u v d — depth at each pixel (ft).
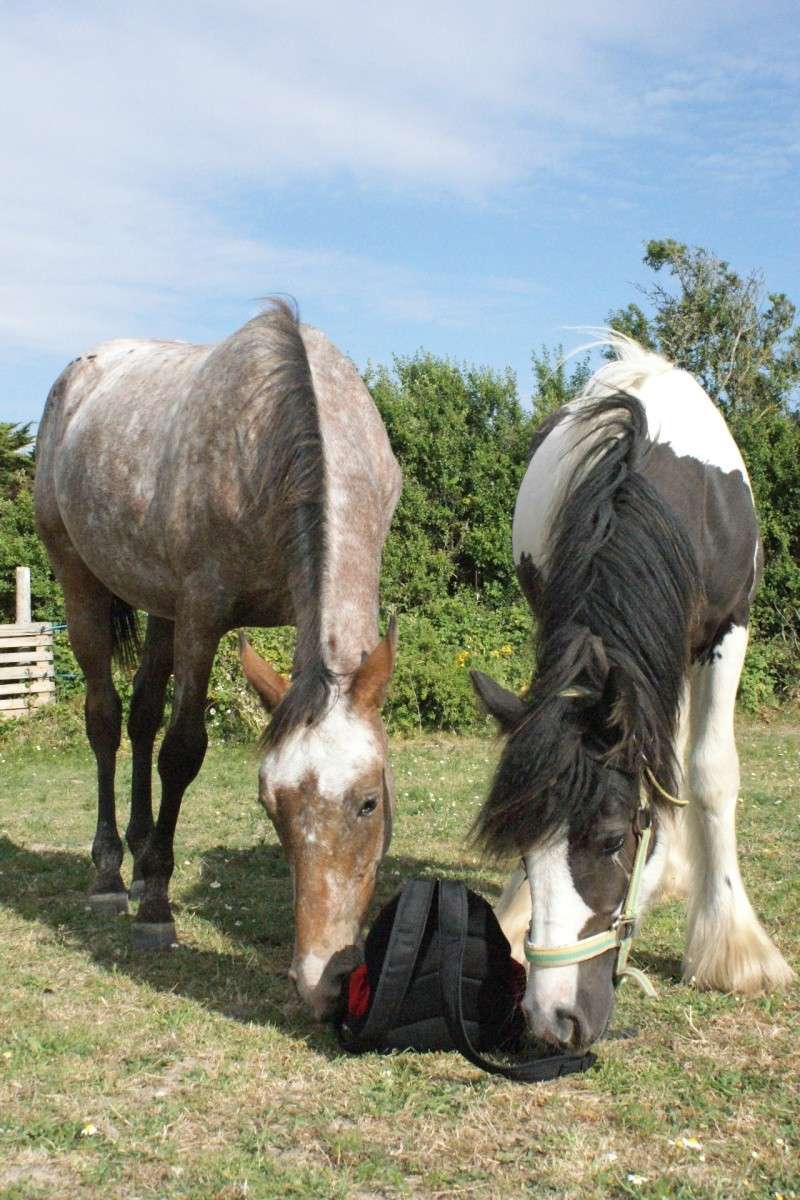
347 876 9.87
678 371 13.78
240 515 12.55
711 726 12.28
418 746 33.37
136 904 16.17
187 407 13.74
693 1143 8.39
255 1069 9.93
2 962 13.17
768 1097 9.29
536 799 8.52
